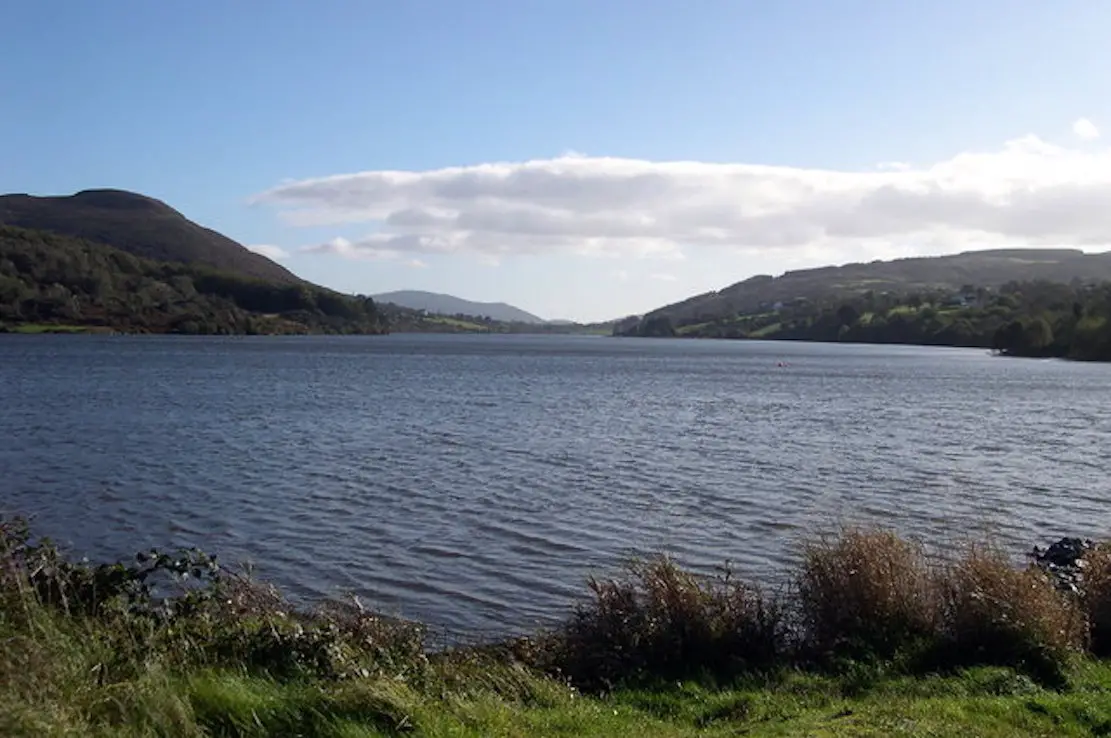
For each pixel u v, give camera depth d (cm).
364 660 917
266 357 12025
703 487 2862
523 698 972
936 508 2603
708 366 12388
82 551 1961
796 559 1928
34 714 645
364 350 15538
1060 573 1534
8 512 2330
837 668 1098
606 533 2208
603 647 1143
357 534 2170
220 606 993
